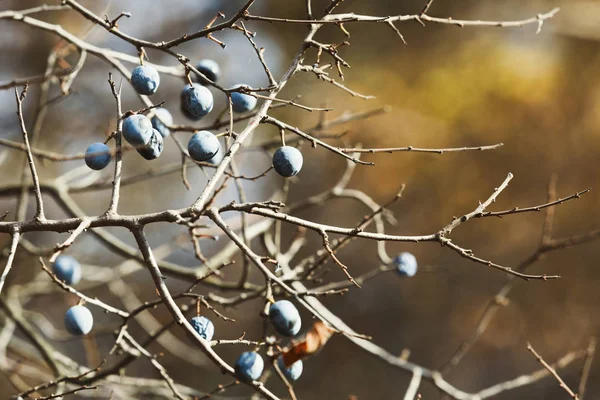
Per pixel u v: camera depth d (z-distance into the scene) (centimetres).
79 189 433
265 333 241
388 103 932
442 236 224
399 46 976
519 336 991
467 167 950
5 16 304
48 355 408
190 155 236
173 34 973
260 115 238
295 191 1033
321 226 222
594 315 949
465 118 940
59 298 778
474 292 1004
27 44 892
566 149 940
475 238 978
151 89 250
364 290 1044
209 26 251
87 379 313
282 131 238
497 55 962
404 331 1035
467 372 1015
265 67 246
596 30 940
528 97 931
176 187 1009
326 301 1052
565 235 950
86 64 749
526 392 977
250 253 223
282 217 223
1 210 712
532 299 979
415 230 990
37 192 226
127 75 328
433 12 984
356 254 1045
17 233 222
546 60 958
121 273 475
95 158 236
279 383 939
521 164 947
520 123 944
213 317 705
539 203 945
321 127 424
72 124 746
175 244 454
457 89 938
